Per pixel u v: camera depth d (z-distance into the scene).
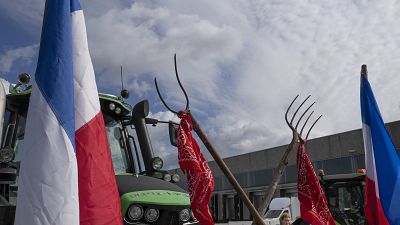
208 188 3.73
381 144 5.43
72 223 2.68
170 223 5.12
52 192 2.67
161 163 5.96
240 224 26.75
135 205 4.93
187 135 3.82
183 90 3.90
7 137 5.23
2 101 3.86
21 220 2.66
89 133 2.97
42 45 2.91
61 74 2.85
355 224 11.02
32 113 2.80
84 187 2.90
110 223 2.94
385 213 5.28
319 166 36.06
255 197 41.97
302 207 4.91
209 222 3.68
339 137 35.12
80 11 3.13
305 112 4.87
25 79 5.61
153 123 6.31
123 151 6.04
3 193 4.84
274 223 19.94
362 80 5.61
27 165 2.71
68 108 2.82
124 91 6.36
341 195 11.45
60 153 2.72
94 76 3.11
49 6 2.97
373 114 5.52
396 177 5.33
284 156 4.76
